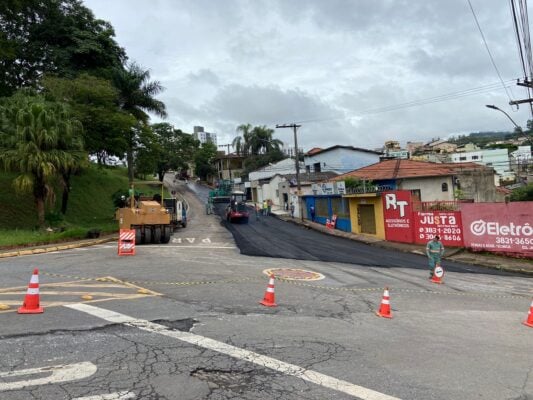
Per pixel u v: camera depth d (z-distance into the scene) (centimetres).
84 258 1733
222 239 2727
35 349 641
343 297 1178
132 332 740
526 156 6109
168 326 785
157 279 1279
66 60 3894
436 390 564
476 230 2341
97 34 4278
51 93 3081
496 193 3594
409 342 782
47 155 2534
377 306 1096
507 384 603
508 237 2222
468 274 1848
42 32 4016
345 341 758
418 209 2705
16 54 3794
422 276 1716
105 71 4106
